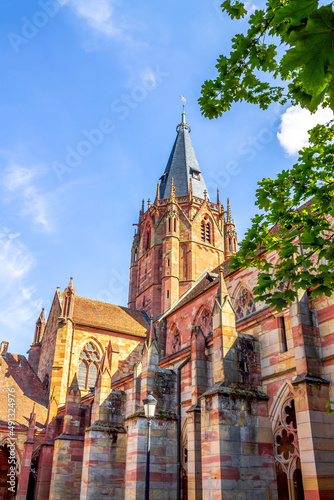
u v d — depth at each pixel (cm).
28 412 4841
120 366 5788
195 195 7256
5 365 5419
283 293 1074
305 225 1154
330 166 1252
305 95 580
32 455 4556
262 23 994
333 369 1706
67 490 3659
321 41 432
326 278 1038
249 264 1355
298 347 1773
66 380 5325
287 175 1279
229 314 2133
